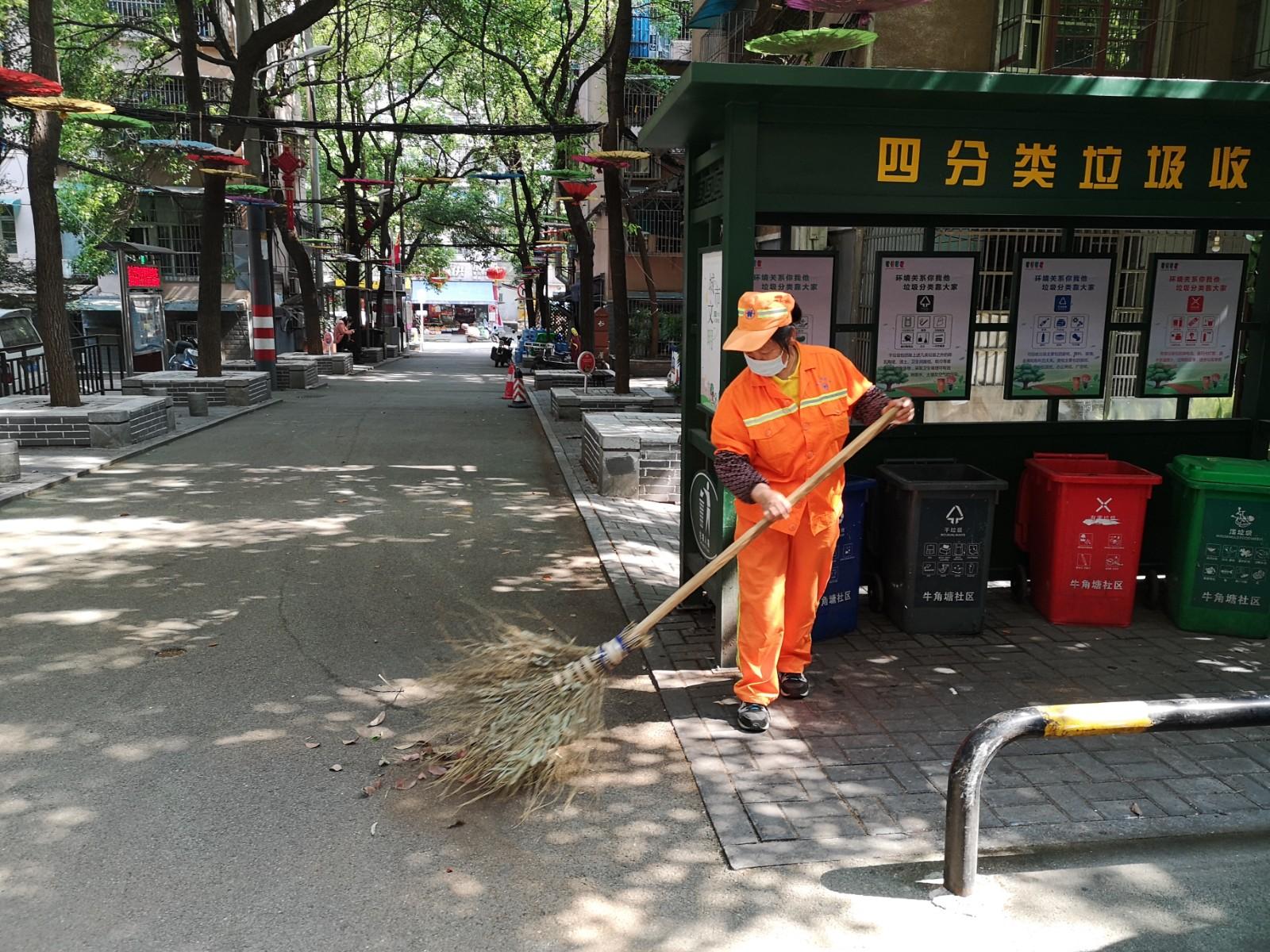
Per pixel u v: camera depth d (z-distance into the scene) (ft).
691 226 16.99
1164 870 10.19
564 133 42.39
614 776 12.19
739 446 12.60
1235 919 9.45
